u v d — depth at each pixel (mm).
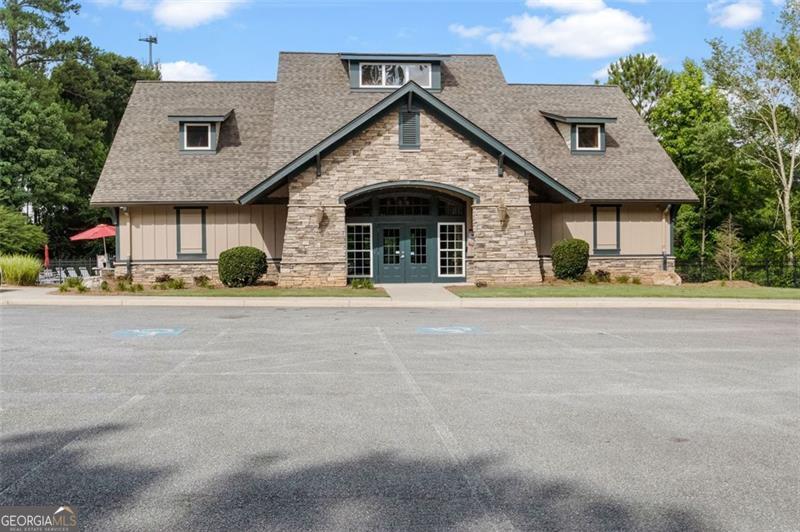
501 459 5469
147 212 25391
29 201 38844
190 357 10234
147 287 23500
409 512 4402
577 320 15547
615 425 6504
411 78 28078
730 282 26000
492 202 24281
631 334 13117
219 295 20344
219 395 7719
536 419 6711
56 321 14805
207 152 26562
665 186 27016
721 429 6371
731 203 40656
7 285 25797
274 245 25875
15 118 38719
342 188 23734
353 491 4762
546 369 9391
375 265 26047
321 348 11148
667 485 4898
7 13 49312
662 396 7750
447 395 7758
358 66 27703
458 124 23938
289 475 5078
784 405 7340
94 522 4223
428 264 26219
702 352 10977
